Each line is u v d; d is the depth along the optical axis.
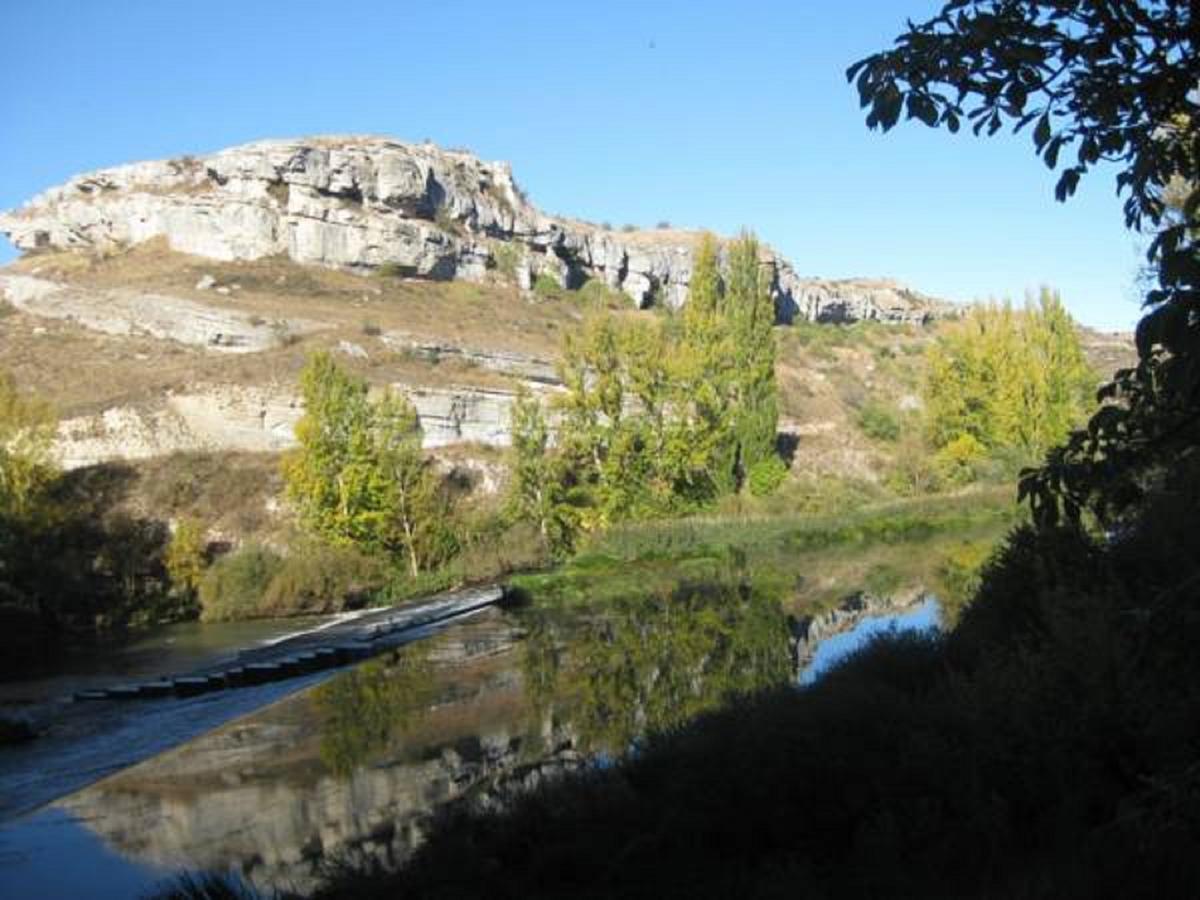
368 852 10.07
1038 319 58.38
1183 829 4.01
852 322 112.81
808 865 7.39
